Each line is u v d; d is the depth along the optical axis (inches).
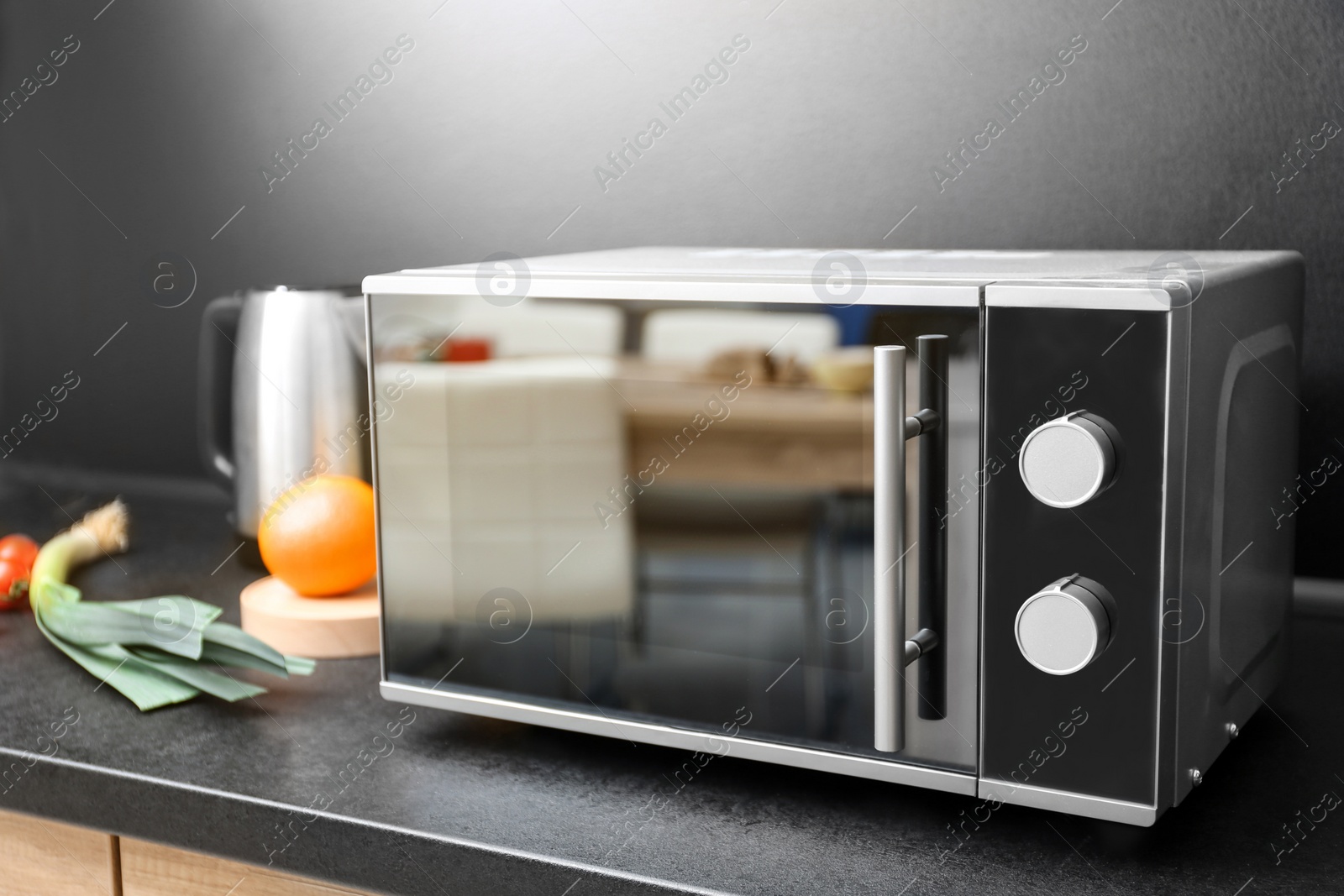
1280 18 38.3
